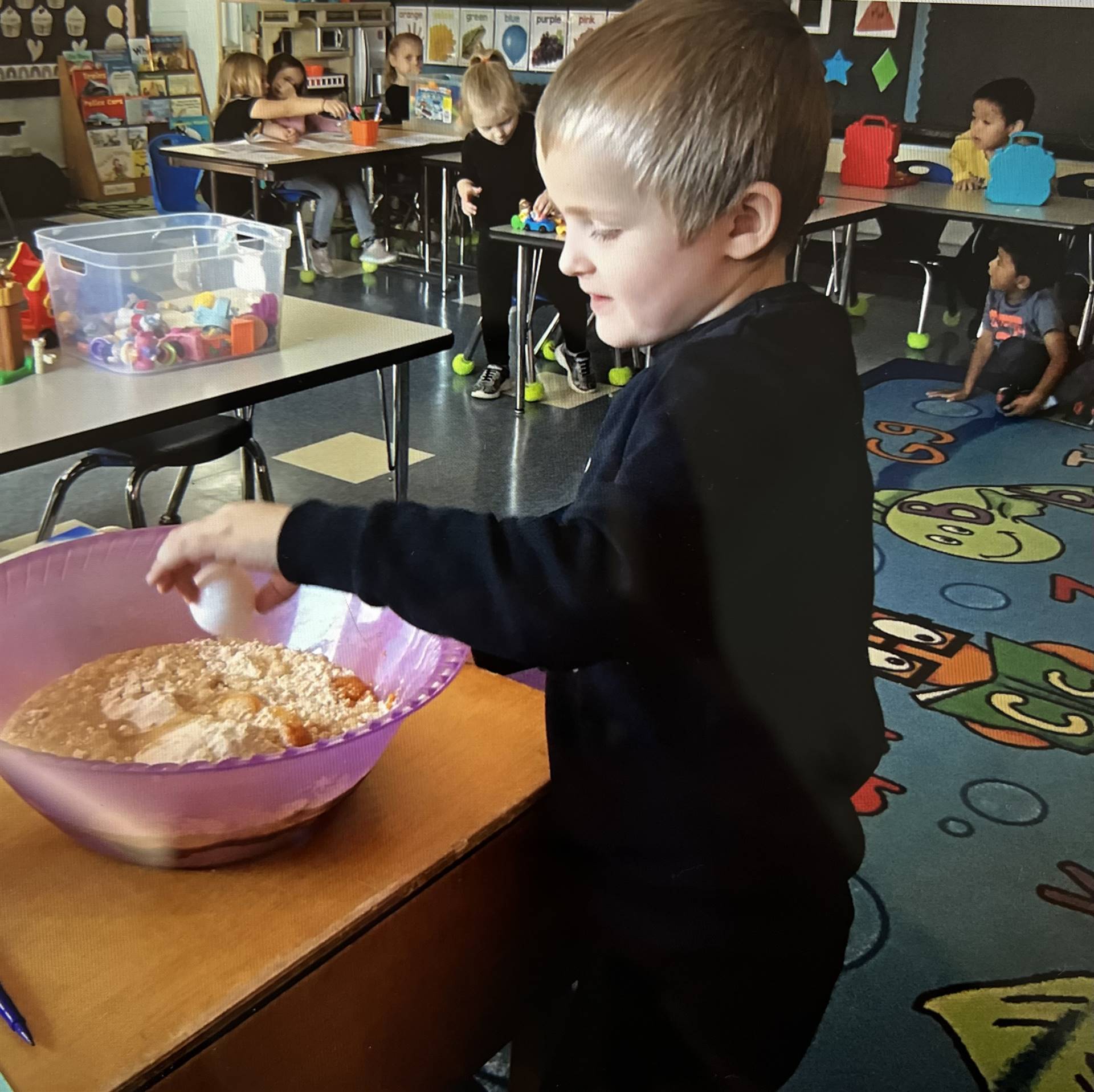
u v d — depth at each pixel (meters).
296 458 3.31
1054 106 4.89
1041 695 2.30
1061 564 2.90
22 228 6.19
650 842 0.82
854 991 1.54
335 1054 0.71
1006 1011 1.52
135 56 6.84
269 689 0.83
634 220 0.69
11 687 0.81
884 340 4.72
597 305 0.74
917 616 2.62
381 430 3.59
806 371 0.70
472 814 0.79
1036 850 1.84
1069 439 3.80
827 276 4.89
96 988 0.63
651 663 0.72
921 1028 1.49
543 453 3.51
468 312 5.05
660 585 0.65
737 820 0.81
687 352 0.69
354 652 0.87
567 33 6.34
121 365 1.98
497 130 3.85
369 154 5.14
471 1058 0.88
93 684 0.82
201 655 0.87
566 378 4.27
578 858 0.85
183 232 2.37
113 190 6.90
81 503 2.92
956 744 2.12
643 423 0.68
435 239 6.25
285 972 0.65
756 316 0.71
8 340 1.90
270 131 5.47
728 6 0.67
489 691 0.93
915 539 3.03
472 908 0.80
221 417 2.34
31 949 0.65
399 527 0.65
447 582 0.64
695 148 0.66
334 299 5.18
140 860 0.71
